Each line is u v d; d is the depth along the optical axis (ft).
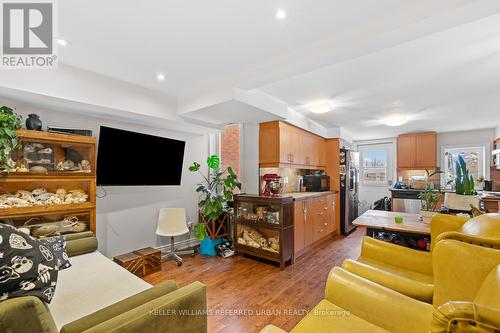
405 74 8.10
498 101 11.00
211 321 6.51
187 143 13.15
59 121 8.86
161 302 3.69
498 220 4.41
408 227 7.43
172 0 4.62
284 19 5.21
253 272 9.76
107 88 8.31
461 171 7.77
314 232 13.06
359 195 22.38
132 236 10.90
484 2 4.19
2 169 6.92
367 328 3.89
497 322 2.06
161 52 6.69
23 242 4.79
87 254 7.87
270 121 12.16
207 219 12.11
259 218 11.13
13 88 6.51
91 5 4.75
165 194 12.14
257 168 12.85
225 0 4.62
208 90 9.18
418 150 18.79
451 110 12.56
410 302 3.81
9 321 3.01
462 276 3.65
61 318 4.55
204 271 9.82
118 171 9.45
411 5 4.74
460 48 6.42
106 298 5.25
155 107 9.70
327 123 15.72
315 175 16.01
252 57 6.99
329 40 6.04
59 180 7.97
